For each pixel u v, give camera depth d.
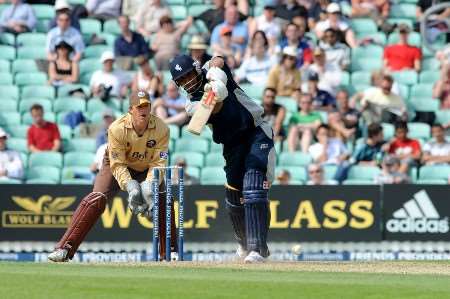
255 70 69.00
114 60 69.50
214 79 35.16
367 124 66.12
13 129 67.06
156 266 33.53
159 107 66.25
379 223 54.66
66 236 38.38
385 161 63.00
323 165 63.41
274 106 65.25
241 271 31.50
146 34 72.06
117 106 68.44
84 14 72.94
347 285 27.56
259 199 35.94
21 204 53.94
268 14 70.56
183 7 73.75
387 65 71.25
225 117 36.03
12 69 70.81
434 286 27.61
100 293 25.77
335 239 54.38
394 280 29.02
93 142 66.19
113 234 53.94
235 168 36.91
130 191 36.81
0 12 73.12
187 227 53.84
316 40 70.94
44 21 73.50
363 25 73.38
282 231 54.25
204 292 26.06
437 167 64.19
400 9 74.88
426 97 70.38
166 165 38.00
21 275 29.53
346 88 69.00
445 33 72.81
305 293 26.06
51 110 68.69
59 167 64.88
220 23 71.38
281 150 64.88
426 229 54.94
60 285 27.22
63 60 70.25
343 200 54.50
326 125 64.44
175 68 35.94
